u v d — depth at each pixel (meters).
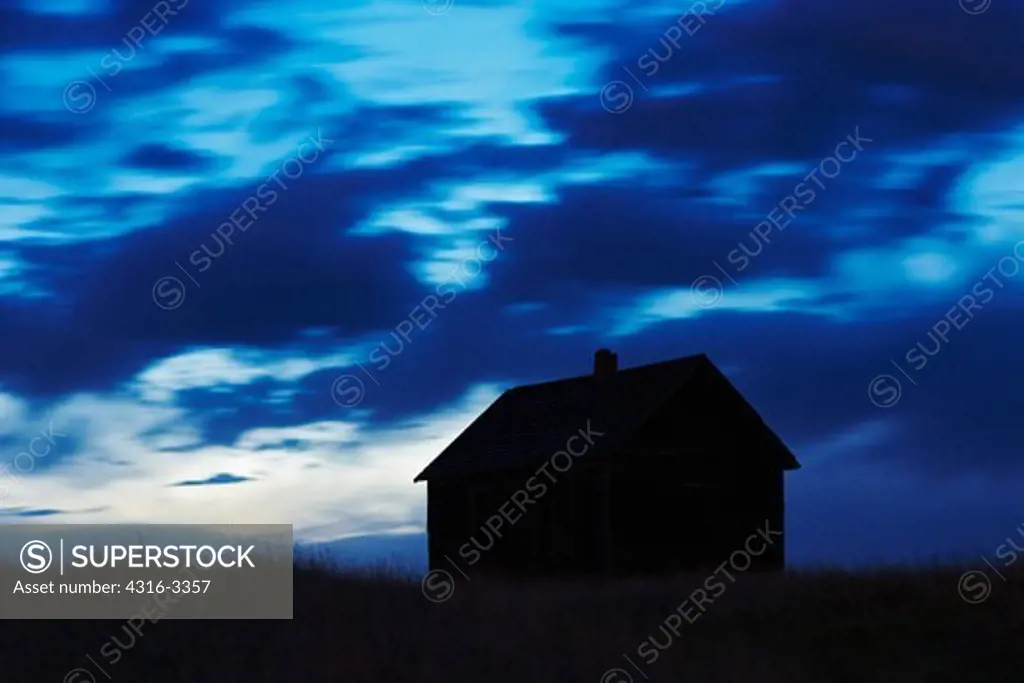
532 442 41.09
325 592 27.92
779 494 39.28
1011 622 23.42
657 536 37.50
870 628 24.25
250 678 22.03
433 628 24.69
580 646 23.53
